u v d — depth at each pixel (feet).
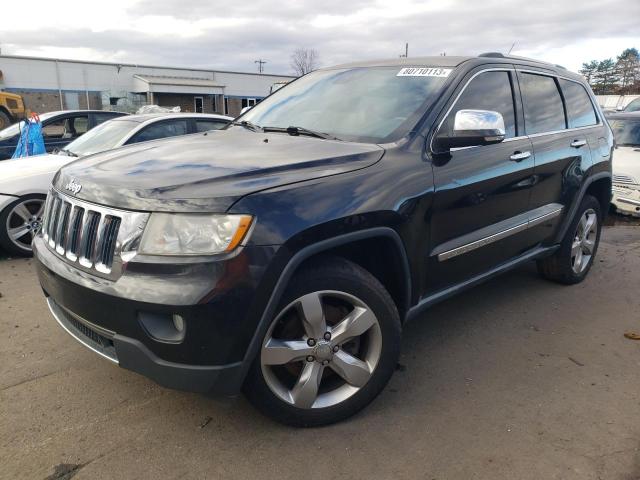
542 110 13.70
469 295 15.33
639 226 25.62
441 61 11.96
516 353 11.87
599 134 15.92
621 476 7.94
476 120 9.67
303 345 8.43
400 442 8.68
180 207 7.39
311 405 8.75
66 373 10.63
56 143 27.86
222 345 7.43
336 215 8.14
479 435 8.89
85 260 8.18
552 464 8.19
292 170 8.44
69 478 7.76
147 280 7.34
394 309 9.22
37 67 140.15
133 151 10.18
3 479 7.69
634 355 11.88
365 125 10.66
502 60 12.73
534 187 12.79
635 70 220.84
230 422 9.12
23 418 9.14
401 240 9.24
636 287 16.33
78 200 8.53
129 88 153.69
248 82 167.84
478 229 11.21
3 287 15.58
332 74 13.20
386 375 9.29
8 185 18.26
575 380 10.73
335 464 8.15
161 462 8.13
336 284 8.43
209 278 7.22
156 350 7.51
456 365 11.27
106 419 9.16
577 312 14.26
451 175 10.14
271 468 8.04
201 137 11.54
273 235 7.54
